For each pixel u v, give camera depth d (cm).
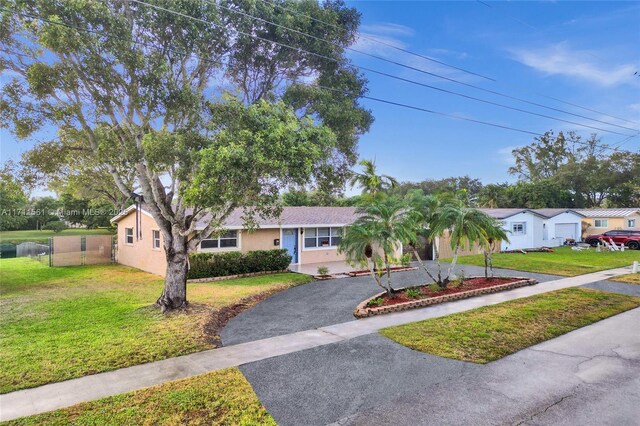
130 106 899
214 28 970
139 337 806
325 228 2253
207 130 902
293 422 479
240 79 1258
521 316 973
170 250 1042
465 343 772
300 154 862
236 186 838
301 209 2395
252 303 1175
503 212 2961
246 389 567
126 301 1160
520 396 546
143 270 1894
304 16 1167
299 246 2130
